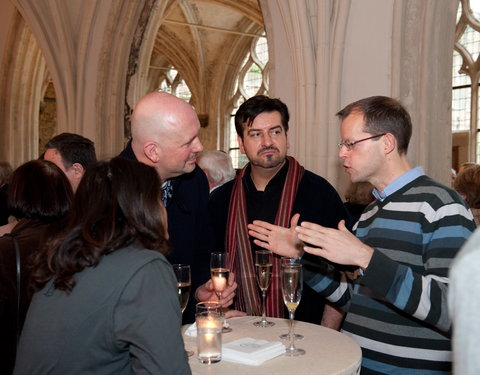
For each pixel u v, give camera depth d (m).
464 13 12.84
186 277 1.91
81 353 1.37
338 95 4.76
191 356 1.80
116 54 7.83
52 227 1.54
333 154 4.79
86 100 8.16
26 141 10.84
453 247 1.77
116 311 1.37
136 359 1.37
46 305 1.43
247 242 2.73
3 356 1.95
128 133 8.01
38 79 10.98
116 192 1.47
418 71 4.27
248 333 2.04
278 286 2.68
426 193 1.88
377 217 1.98
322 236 1.73
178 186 2.54
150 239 1.49
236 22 15.61
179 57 16.80
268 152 2.61
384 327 1.92
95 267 1.42
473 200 3.51
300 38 4.84
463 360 0.59
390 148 1.94
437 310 1.68
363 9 4.59
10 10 10.18
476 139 12.74
